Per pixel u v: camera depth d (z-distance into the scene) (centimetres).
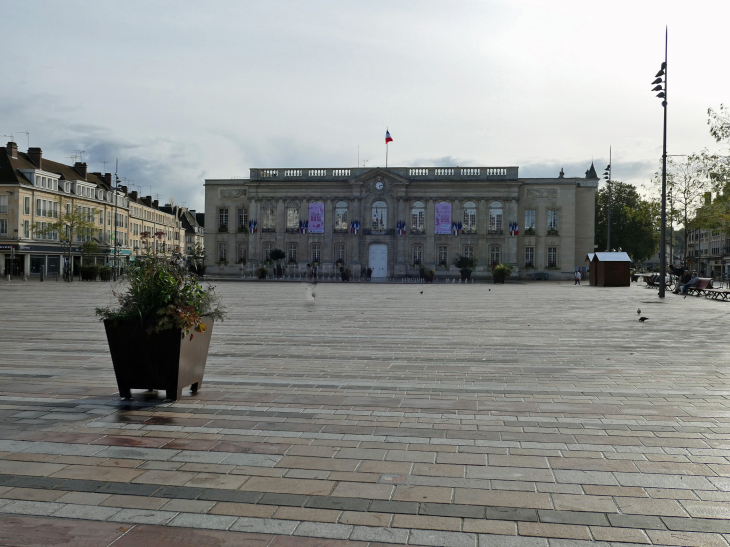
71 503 426
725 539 378
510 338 1342
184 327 704
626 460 516
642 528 393
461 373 912
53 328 1484
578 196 7112
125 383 720
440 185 6975
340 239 7138
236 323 1670
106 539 376
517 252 6969
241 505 424
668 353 1116
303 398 739
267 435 584
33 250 6719
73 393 757
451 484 463
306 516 408
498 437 580
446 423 629
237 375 890
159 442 561
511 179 6900
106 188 8500
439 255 7012
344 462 510
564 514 412
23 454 525
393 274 7031
